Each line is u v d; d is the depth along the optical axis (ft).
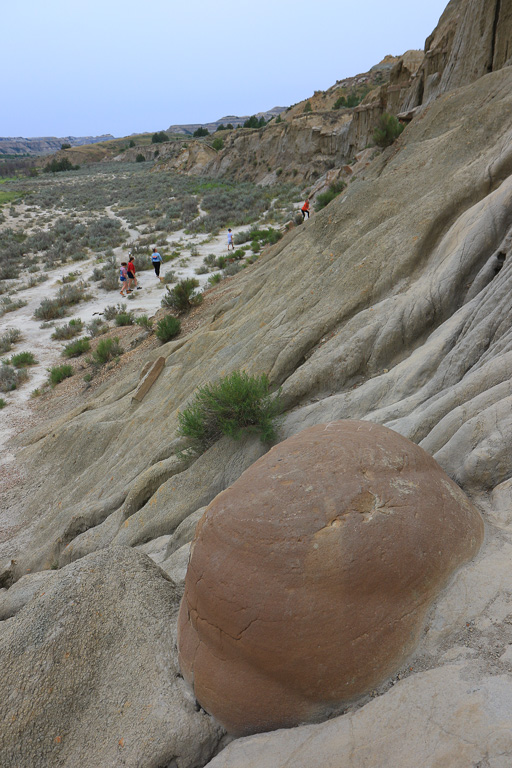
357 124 138.21
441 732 7.04
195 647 10.60
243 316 39.52
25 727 10.85
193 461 26.30
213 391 25.14
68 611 12.42
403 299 24.09
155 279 91.71
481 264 21.93
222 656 9.83
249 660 9.39
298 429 22.57
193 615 10.53
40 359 67.62
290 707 9.15
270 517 9.74
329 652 8.75
